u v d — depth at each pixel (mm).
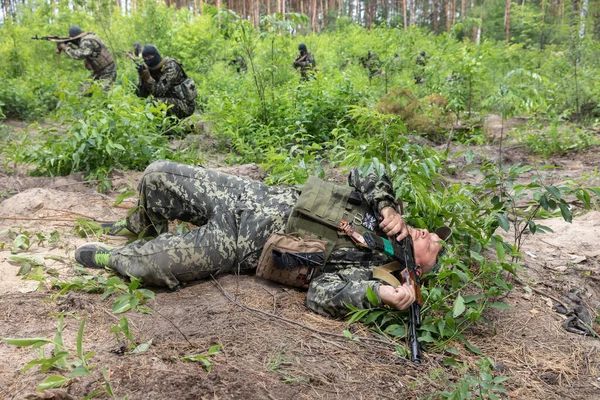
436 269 3127
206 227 3064
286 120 7328
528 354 2750
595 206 4883
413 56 11469
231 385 2129
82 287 2863
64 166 5426
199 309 2783
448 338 2770
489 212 3400
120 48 17078
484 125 8945
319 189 3047
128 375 2119
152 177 3244
